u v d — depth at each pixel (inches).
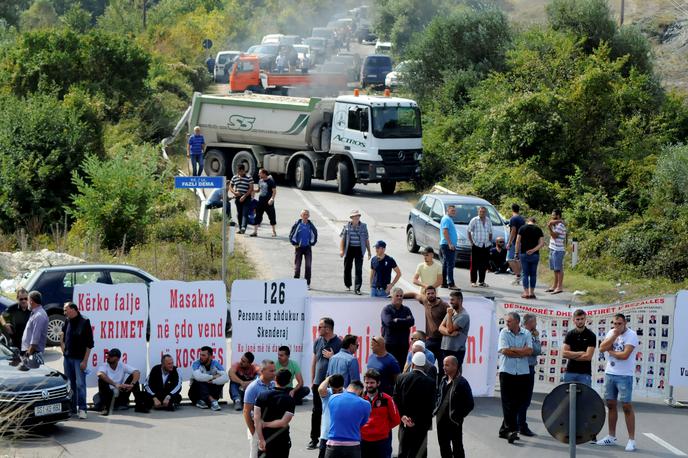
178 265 2423.7
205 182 1955.0
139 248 2719.0
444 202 2642.7
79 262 2502.5
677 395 1669.5
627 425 1395.2
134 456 1304.1
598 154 3705.7
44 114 3442.4
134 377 1555.1
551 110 3671.3
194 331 1638.8
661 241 2925.7
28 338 1608.0
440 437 1250.6
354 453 1104.2
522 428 1443.2
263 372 1163.9
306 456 1330.0
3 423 1194.6
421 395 1198.3
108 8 7731.3
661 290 2527.1
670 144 3703.3
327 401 1162.6
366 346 1649.9
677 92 4749.0
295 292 1640.0
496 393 1689.2
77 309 1512.1
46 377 1412.4
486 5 5068.9
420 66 4965.6
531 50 4111.7
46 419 1382.9
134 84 4645.7
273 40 6909.5
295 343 1646.2
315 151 3597.4
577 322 1441.9
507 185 3467.0
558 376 1673.2
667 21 5708.7
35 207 3280.0
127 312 1620.3
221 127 3745.1
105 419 1505.9
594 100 3676.2
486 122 3745.1
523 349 1397.6
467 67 4781.0
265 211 2886.3
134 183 2861.7
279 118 3609.7
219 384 1587.1
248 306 1638.8
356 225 2260.1
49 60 4453.7
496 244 2588.6
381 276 1925.4
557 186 3459.6
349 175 3528.5
